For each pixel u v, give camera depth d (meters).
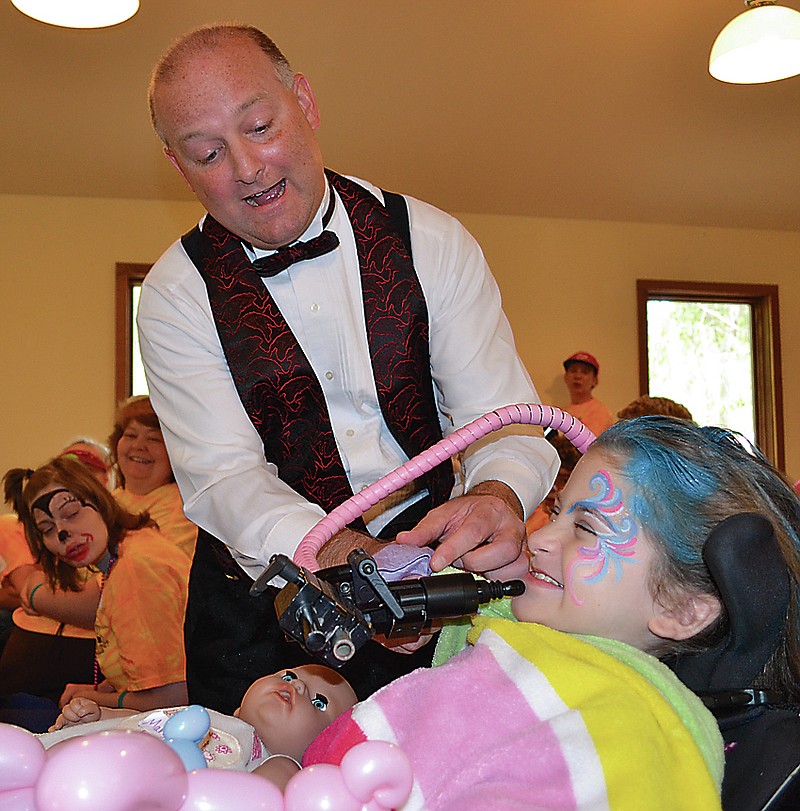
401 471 1.23
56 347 6.22
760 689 1.09
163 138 1.63
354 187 1.84
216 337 1.80
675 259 6.89
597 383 6.39
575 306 6.76
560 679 1.04
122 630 2.46
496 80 5.25
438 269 1.81
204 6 4.55
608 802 0.93
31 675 2.86
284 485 1.67
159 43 4.81
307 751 1.15
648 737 0.97
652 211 6.71
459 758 1.01
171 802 0.81
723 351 7.01
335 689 1.44
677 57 5.12
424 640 1.38
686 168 6.24
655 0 4.65
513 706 1.04
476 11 4.68
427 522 1.36
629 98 5.48
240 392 1.78
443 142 5.81
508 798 0.93
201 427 1.76
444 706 1.05
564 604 1.18
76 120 5.46
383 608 1.04
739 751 1.06
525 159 6.05
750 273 6.98
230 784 0.84
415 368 1.79
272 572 0.95
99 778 0.76
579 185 6.38
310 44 4.86
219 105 1.52
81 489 2.74
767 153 6.12
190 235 1.87
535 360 6.70
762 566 1.06
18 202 6.24
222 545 1.85
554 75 5.23
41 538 2.79
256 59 1.55
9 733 0.81
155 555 2.50
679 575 1.13
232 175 1.55
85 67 5.00
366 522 1.80
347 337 1.78
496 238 6.68
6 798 0.80
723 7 4.71
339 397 1.80
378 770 0.83
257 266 1.76
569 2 4.65
